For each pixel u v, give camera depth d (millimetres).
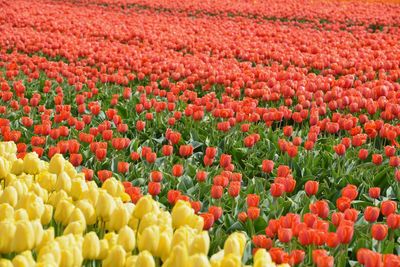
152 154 7809
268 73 13297
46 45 17062
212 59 15969
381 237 5188
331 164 8461
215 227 6133
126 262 4109
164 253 4312
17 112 11125
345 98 10672
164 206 6648
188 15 28938
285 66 15680
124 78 13164
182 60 15305
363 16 25797
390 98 11281
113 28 21453
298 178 8156
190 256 4031
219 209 5766
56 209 4926
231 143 9359
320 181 8234
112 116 9633
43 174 5770
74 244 4156
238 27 22891
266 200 6918
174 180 7590
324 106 10648
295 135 9867
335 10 27859
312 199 7020
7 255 4309
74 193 5531
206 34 20781
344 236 4949
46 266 3762
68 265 4020
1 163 5906
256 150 9094
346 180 7832
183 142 9523
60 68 14148
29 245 4211
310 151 8781
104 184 5602
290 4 30328
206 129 10148
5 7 27500
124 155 8500
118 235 4410
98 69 15242
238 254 4207
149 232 4270
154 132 10062
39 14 25734
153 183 6457
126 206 5324
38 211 4828
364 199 7441
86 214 4918
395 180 7719
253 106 10492
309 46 18297
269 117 9719
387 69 14719
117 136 9672
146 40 18844
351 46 18406
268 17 27516
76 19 24250
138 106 10375
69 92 12586
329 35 20281
